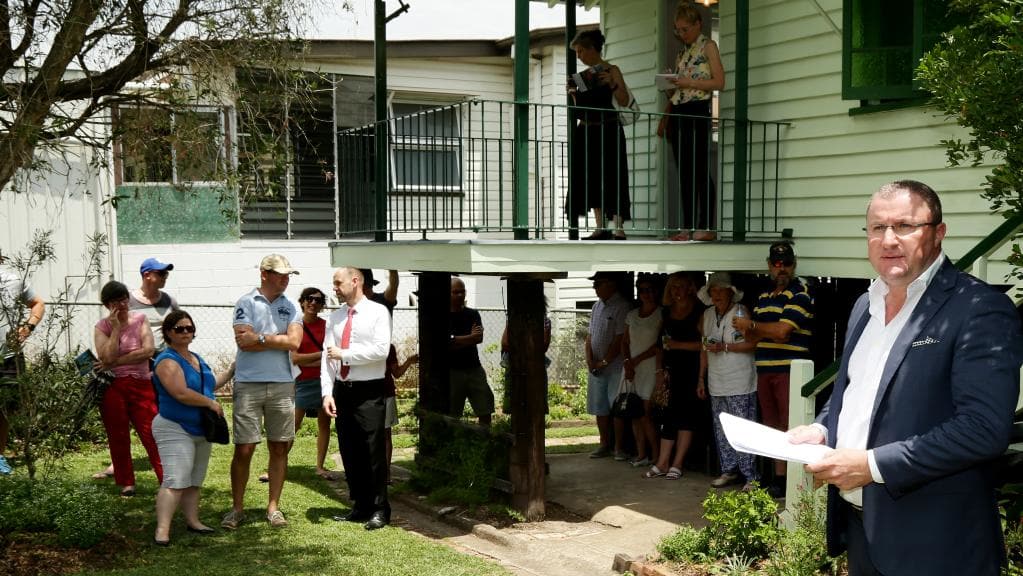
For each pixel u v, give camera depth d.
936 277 3.14
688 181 8.83
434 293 9.17
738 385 8.30
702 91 8.51
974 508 3.04
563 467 9.91
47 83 6.53
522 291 7.77
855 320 3.43
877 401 3.12
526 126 7.47
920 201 3.13
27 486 6.66
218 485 8.78
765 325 7.77
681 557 6.11
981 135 4.83
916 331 3.07
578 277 16.61
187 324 6.73
